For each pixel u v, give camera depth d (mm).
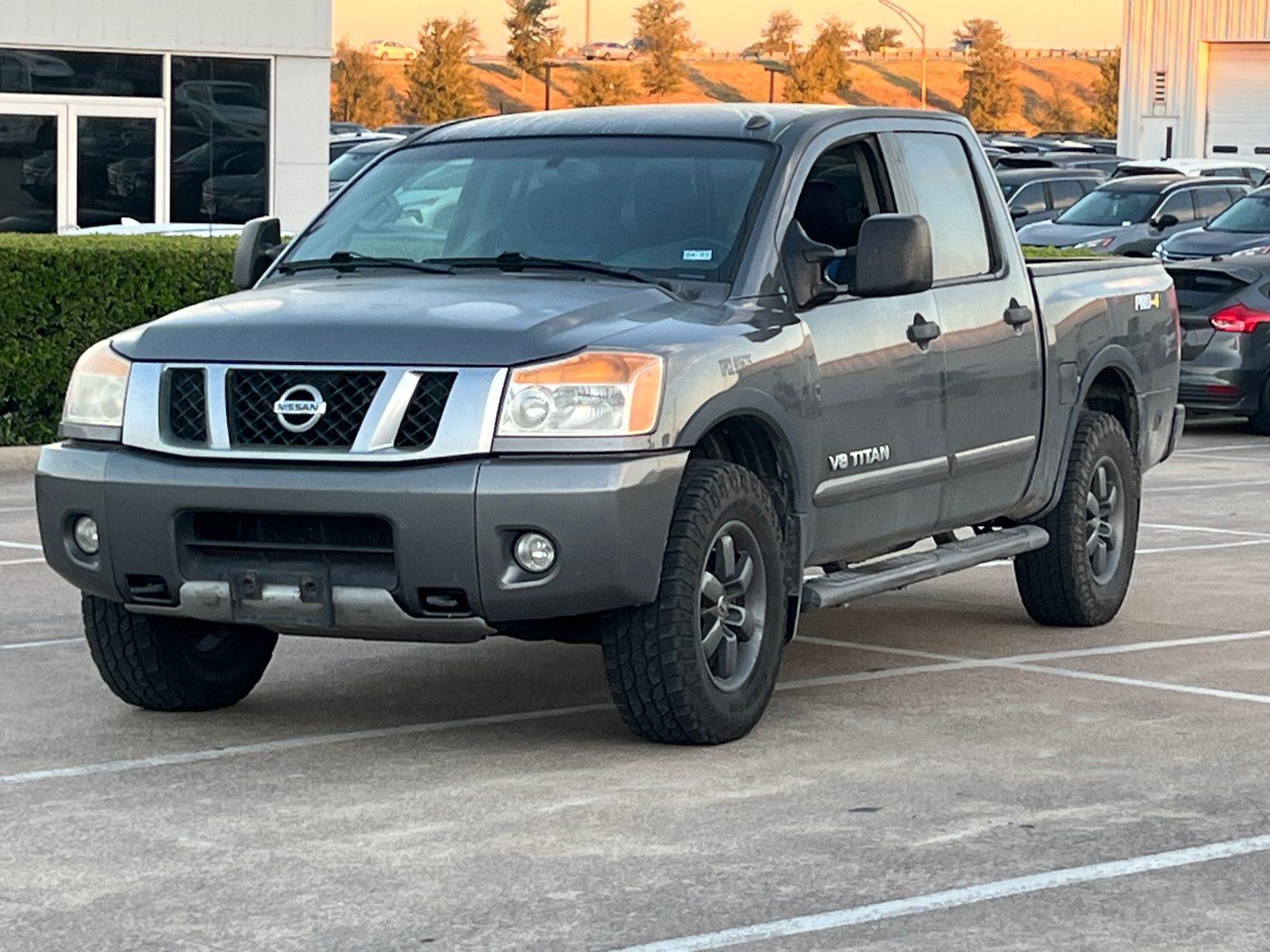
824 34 148250
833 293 7629
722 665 7125
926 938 5102
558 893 5453
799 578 7445
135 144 27672
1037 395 8898
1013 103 150500
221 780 6691
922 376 8055
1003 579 11164
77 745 7191
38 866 5723
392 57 173625
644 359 6664
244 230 8211
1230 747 7141
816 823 6141
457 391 6555
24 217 26953
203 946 5051
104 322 16234
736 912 5301
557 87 164625
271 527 6773
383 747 7160
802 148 7797
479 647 9156
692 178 7707
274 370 6715
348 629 6766
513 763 6906
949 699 7961
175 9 27484
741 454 7398
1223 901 5402
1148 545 12477
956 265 8508
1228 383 19188
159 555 6859
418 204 8000
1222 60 56344
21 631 9414
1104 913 5297
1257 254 19938
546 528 6484
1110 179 36094
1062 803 6375
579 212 7703
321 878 5602
